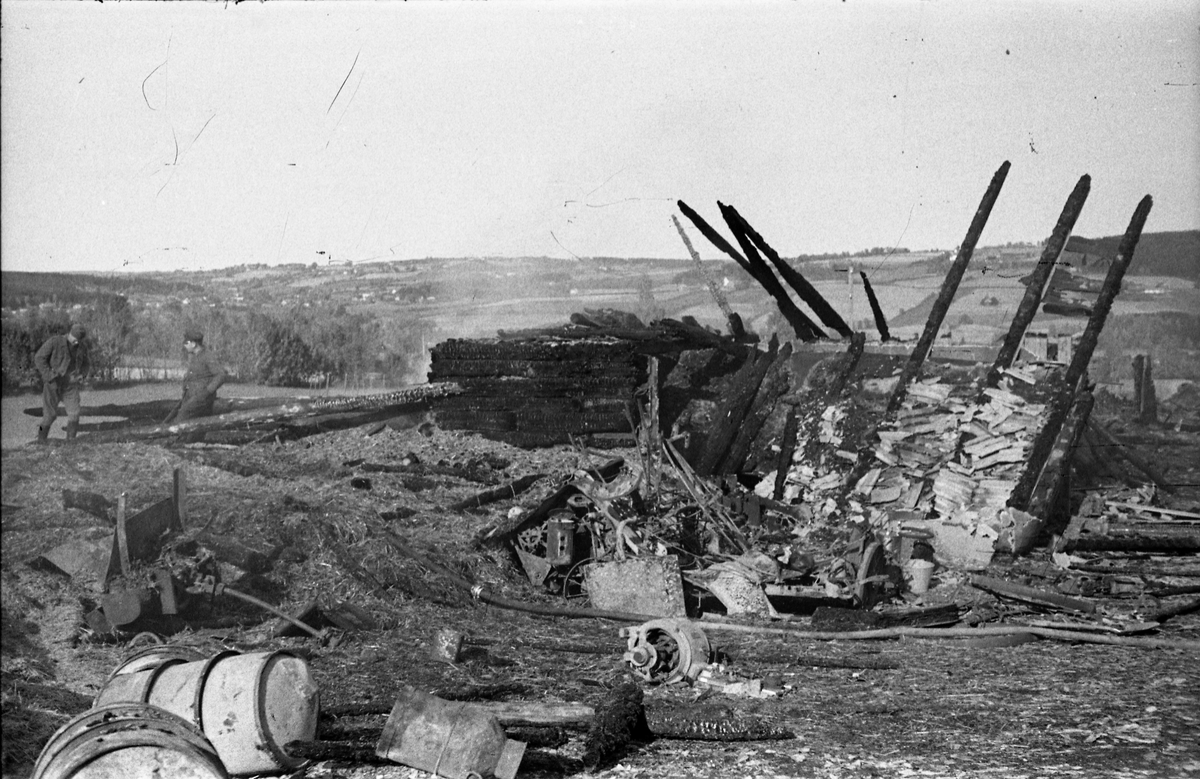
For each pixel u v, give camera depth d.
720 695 7.52
